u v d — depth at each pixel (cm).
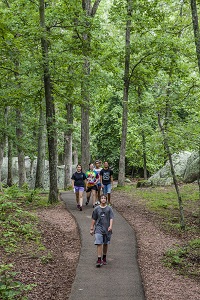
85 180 1494
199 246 993
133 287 688
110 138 3164
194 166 2097
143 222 1264
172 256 908
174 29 1861
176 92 1243
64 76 1535
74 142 4162
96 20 1495
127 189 1988
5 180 3084
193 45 1725
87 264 823
